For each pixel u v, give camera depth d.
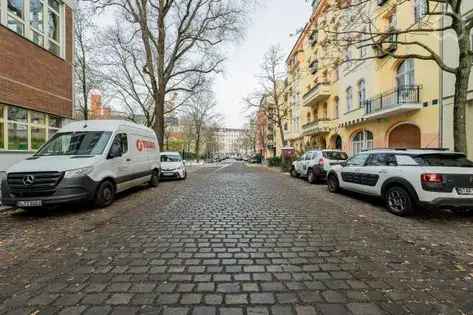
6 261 3.94
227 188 11.81
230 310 2.69
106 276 3.44
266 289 3.10
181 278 3.38
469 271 3.60
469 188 6.12
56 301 2.87
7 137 10.03
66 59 13.34
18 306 2.78
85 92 22.64
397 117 16.03
